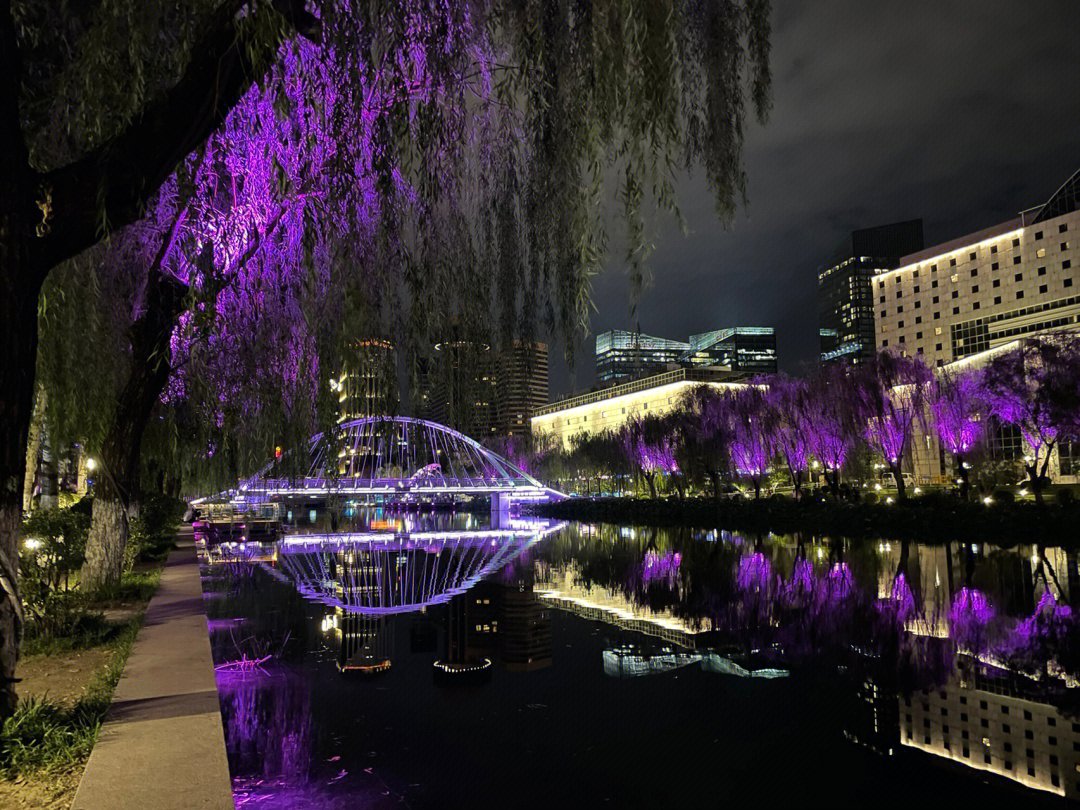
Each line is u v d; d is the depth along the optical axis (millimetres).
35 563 10570
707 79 5348
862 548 34562
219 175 9102
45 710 6230
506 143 6781
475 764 7430
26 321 5023
